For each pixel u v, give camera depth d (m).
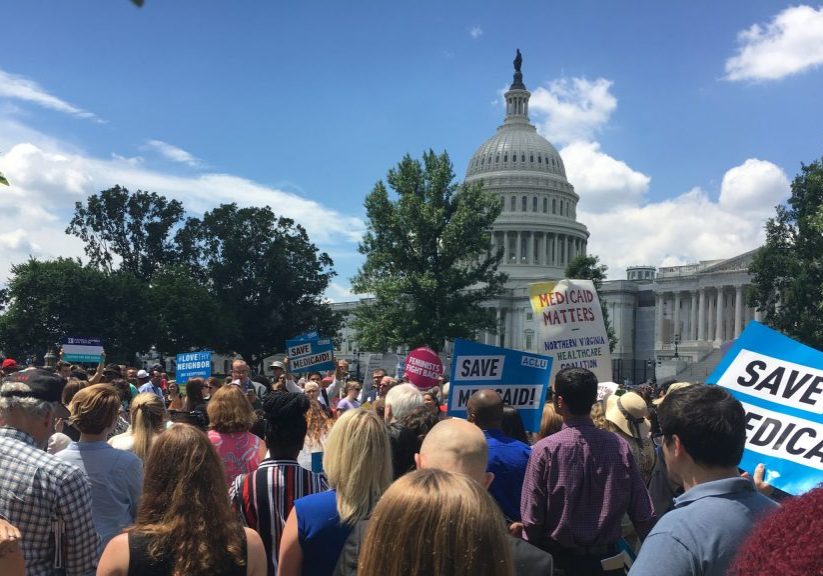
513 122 168.25
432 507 2.71
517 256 154.75
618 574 6.68
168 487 4.51
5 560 4.14
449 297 62.47
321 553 5.07
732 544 3.79
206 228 100.19
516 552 4.46
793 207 65.50
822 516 2.07
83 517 5.43
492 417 7.58
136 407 8.08
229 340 96.69
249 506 6.08
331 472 5.19
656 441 11.32
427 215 60.69
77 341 36.97
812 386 6.11
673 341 135.75
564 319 13.51
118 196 97.50
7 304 101.69
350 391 18.00
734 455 4.23
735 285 125.75
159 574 4.32
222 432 7.75
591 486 6.66
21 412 5.74
